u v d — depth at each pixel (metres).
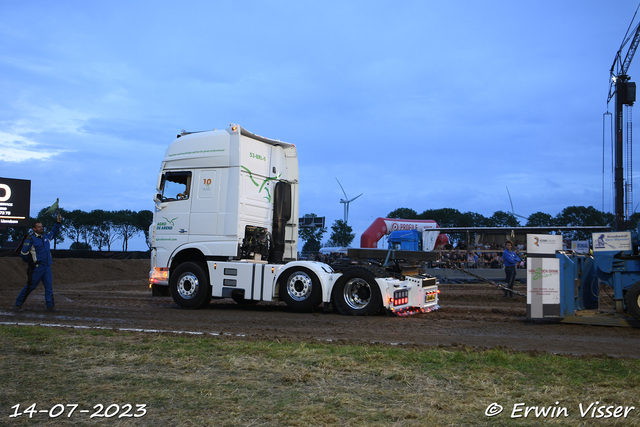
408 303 10.13
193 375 4.79
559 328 8.36
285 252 12.19
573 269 8.97
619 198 36.38
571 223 63.66
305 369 5.00
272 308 11.76
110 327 8.03
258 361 5.35
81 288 19.77
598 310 9.79
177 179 11.59
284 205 12.01
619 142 36.56
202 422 3.56
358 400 4.05
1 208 21.09
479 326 8.55
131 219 74.31
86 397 4.10
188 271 11.31
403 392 4.28
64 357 5.51
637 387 4.43
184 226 11.34
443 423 3.57
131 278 27.91
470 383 4.55
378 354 5.65
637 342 7.05
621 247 8.77
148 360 5.35
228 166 10.95
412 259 10.27
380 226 30.72
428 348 6.23
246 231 11.05
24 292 10.34
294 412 3.76
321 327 8.40
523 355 5.77
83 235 73.31
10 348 5.99
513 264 15.21
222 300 13.91
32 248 10.13
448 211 78.19
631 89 36.50
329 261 10.95
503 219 71.19
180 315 10.01
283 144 12.13
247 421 3.58
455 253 21.80
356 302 10.10
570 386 4.46
